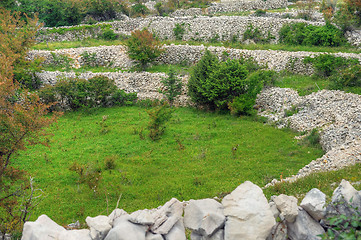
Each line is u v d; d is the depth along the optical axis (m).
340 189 6.73
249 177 17.31
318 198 6.71
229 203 6.68
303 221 6.58
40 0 47.88
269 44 36.16
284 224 6.67
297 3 47.88
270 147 20.81
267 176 17.00
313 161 17.69
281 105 26.05
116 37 41.66
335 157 17.05
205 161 19.44
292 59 30.86
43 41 40.81
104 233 6.48
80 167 17.45
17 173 13.89
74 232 6.65
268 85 28.64
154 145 21.77
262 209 6.50
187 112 27.45
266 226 6.36
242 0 50.28
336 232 6.31
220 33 38.72
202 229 6.57
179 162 19.48
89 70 34.34
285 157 19.39
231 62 27.00
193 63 34.22
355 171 13.84
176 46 35.25
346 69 26.08
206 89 26.31
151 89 30.84
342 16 34.78
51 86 28.52
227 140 22.16
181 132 23.58
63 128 25.06
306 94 26.14
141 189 16.66
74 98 28.27
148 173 18.27
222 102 26.06
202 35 39.19
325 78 28.75
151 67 34.25
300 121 23.30
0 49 28.19
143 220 6.45
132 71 33.34
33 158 20.28
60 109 28.55
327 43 34.28
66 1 46.41
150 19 44.16
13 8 44.97
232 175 17.66
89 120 26.52
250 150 20.55
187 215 6.92
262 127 23.81
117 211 6.98
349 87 25.38
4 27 31.50
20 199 15.49
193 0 52.50
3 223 11.09
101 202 15.68
